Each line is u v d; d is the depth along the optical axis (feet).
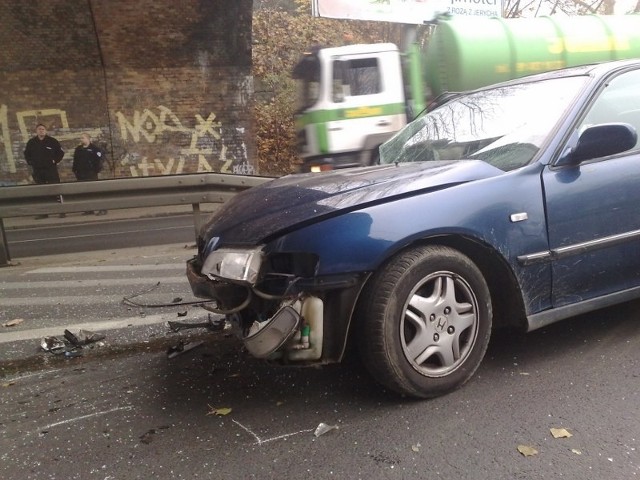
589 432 9.01
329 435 9.33
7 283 21.09
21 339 14.88
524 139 11.56
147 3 49.65
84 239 30.35
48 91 51.85
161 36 52.03
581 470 8.09
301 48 65.36
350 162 33.83
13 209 24.17
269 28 66.59
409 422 9.57
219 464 8.71
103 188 24.84
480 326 10.44
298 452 8.90
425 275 9.78
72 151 53.06
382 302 9.48
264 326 9.26
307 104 34.27
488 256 10.49
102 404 10.97
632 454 8.40
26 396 11.55
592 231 11.14
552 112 11.80
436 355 10.12
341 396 10.62
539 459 8.39
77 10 48.47
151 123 54.54
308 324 9.40
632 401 9.86
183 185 25.81
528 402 10.00
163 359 13.06
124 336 14.64
